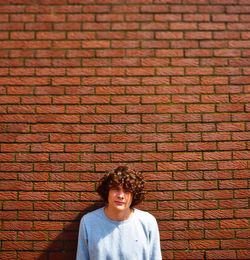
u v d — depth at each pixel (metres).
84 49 3.02
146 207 2.90
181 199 2.91
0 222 2.88
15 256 2.85
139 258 2.55
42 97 2.98
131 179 2.48
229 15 3.07
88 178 2.91
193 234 2.88
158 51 3.02
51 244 2.86
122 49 3.02
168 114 2.97
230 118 2.98
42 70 3.00
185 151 2.95
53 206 2.89
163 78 3.00
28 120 2.96
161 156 2.94
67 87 2.99
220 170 2.93
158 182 2.92
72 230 2.88
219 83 3.01
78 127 2.96
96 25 3.04
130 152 2.94
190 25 3.05
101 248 2.52
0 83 2.99
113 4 3.06
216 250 2.87
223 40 3.05
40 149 2.93
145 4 3.06
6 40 3.03
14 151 2.93
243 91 3.01
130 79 3.00
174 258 2.86
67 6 3.06
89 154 2.93
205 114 2.98
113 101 2.98
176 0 3.07
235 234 2.88
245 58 3.04
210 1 3.08
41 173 2.91
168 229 2.88
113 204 2.48
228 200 2.91
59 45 3.03
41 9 3.05
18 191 2.90
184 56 3.02
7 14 3.05
